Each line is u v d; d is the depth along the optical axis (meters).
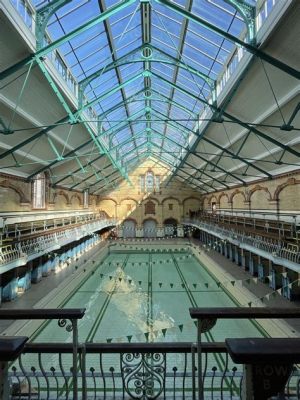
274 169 16.86
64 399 2.72
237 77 10.22
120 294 17.48
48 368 7.84
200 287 18.78
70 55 11.16
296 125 11.30
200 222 32.09
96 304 15.75
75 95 12.36
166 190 39.97
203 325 2.22
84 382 2.46
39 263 17.56
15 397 2.75
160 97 18.59
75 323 2.26
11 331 10.25
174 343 2.54
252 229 19.11
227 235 21.86
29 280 16.16
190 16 8.75
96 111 16.53
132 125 22.41
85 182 28.70
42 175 19.34
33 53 8.52
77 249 26.97
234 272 19.77
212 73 12.81
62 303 15.62
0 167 13.32
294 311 2.15
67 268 21.61
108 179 33.34
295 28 7.22
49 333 11.69
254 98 11.18
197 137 18.14
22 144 12.98
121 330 12.24
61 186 23.94
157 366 2.81
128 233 39.66
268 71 9.38
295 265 11.71
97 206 39.53
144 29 12.30
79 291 18.25
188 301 16.11
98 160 23.39
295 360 1.32
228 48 11.05
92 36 11.01
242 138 15.24
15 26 7.32
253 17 8.55
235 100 12.10
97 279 21.06
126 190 39.91
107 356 8.44
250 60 9.09
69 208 26.80
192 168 28.27
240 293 15.35
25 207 17.17
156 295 17.17
